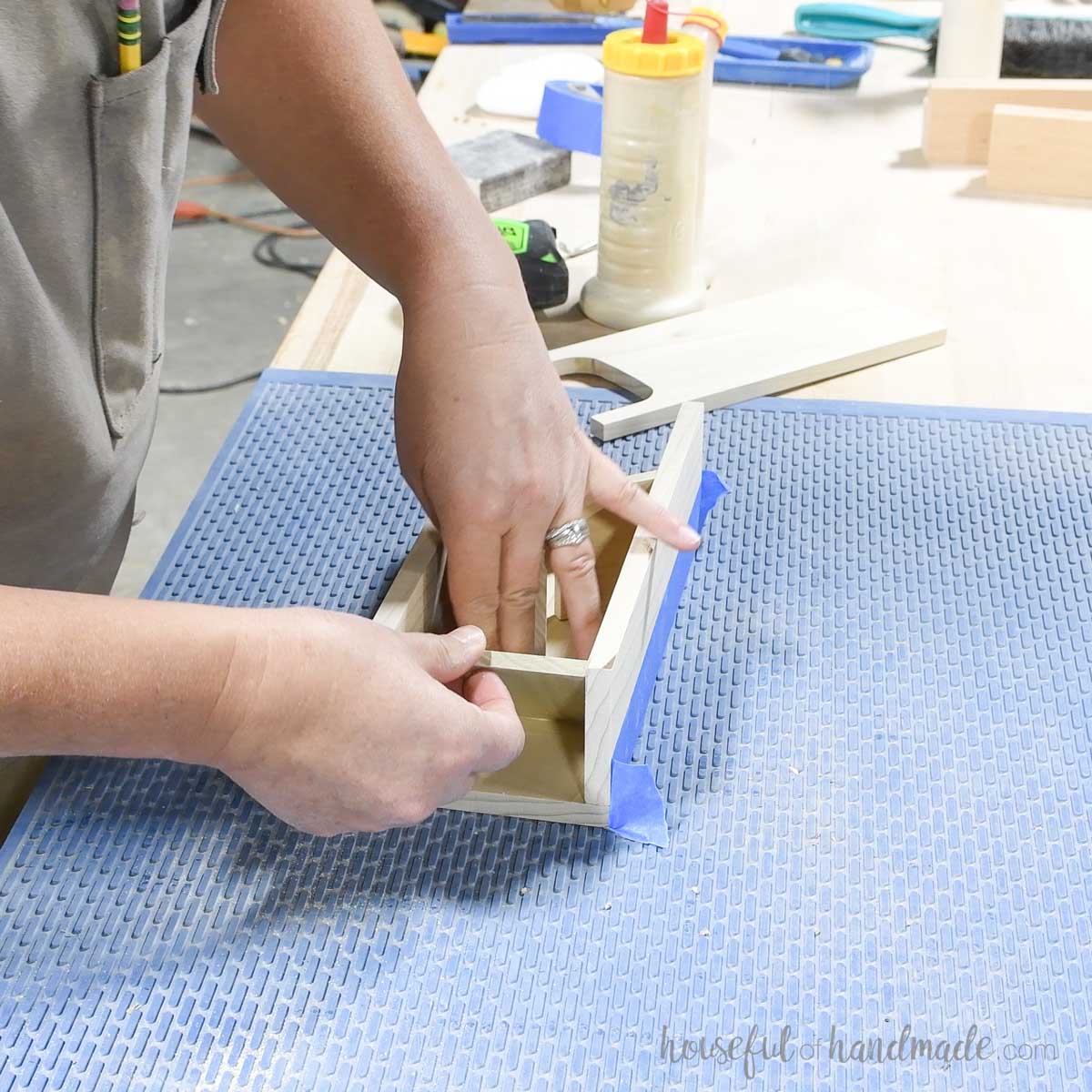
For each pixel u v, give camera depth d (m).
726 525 0.89
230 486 0.94
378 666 0.57
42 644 0.50
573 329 1.14
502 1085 0.55
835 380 1.06
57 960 0.61
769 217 1.30
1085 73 1.51
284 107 0.77
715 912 0.62
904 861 0.65
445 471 0.73
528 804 0.67
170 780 0.71
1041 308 1.14
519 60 1.65
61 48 0.62
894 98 1.56
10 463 0.69
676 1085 0.54
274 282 2.65
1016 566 0.84
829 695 0.75
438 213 0.78
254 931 0.62
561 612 0.84
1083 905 0.62
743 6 1.79
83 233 0.68
